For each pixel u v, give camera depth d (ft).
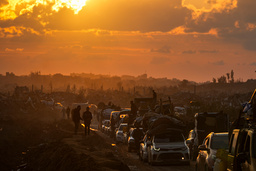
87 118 198.80
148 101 236.02
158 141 123.65
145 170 109.70
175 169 111.55
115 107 338.95
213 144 86.84
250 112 55.52
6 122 268.21
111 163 93.91
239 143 57.06
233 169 54.95
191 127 167.12
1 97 542.57
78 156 95.55
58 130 231.50
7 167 124.88
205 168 84.58
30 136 206.18
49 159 115.85
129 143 163.73
